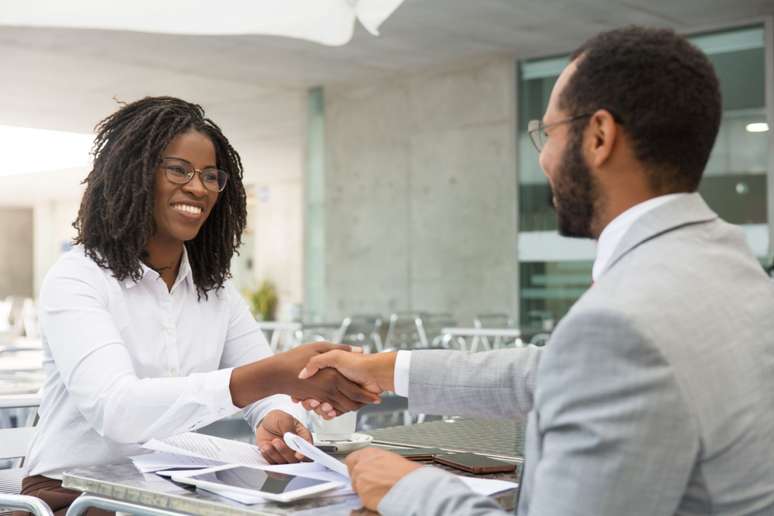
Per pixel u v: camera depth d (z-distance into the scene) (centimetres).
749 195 688
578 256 785
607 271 96
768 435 90
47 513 135
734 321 90
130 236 158
